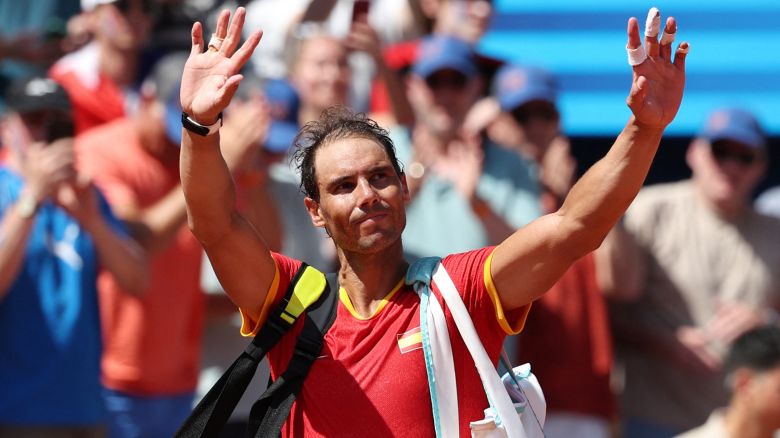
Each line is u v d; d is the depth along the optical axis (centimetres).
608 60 2828
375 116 2550
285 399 1148
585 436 2275
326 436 1140
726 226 2502
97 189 2134
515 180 2328
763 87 2859
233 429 2120
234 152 2134
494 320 1157
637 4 2841
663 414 2473
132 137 2253
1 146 2361
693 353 2453
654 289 2495
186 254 2212
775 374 1920
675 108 1080
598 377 2306
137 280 2103
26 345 2019
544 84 2477
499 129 2486
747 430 1950
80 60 2519
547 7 2841
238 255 1172
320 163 1166
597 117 2823
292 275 1200
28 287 2022
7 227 1992
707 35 2859
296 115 2333
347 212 1148
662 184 2953
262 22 2692
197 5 2662
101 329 2111
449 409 1132
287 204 2267
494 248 1167
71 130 2042
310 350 1160
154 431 2197
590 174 1101
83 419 2048
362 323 1164
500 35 2844
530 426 1160
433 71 2291
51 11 2739
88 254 2072
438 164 2267
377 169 1152
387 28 2750
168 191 2244
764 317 2466
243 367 1169
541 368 2281
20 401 2008
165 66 2280
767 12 2858
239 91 2266
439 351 1138
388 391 1137
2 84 2566
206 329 2269
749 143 2483
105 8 2480
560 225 1109
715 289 2481
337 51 2411
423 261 1180
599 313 2323
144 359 2181
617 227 2469
